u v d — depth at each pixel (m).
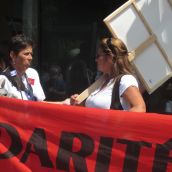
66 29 7.19
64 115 3.91
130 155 3.79
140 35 4.71
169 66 4.73
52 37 7.19
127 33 4.71
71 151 3.89
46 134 3.93
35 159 3.94
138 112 3.82
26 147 3.95
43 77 7.14
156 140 3.74
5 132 3.98
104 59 4.17
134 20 4.70
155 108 6.68
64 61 7.18
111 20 4.69
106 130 3.84
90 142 3.86
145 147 3.76
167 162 3.72
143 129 3.77
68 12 7.18
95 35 7.12
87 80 7.11
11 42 4.60
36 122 3.95
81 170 3.86
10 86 4.58
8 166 3.97
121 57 4.15
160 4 4.73
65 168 3.89
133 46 4.70
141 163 3.77
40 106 3.95
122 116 3.82
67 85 7.15
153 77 4.71
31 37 6.66
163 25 4.73
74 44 7.18
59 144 3.91
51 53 7.20
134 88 4.09
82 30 7.16
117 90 4.12
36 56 6.75
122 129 3.81
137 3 4.70
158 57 4.71
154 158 3.74
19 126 3.97
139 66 4.70
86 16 7.14
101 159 3.83
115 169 3.81
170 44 4.73
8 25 7.15
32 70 4.87
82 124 3.88
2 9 7.18
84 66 7.14
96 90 4.30
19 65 4.60
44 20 7.13
